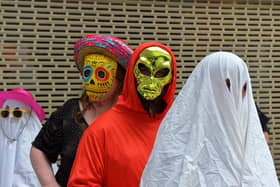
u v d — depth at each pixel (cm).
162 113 269
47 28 523
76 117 298
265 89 580
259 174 192
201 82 207
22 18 517
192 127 201
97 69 306
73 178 245
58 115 300
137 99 261
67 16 526
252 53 577
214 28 564
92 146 250
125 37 541
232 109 200
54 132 294
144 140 255
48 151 295
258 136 200
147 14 545
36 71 526
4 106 405
